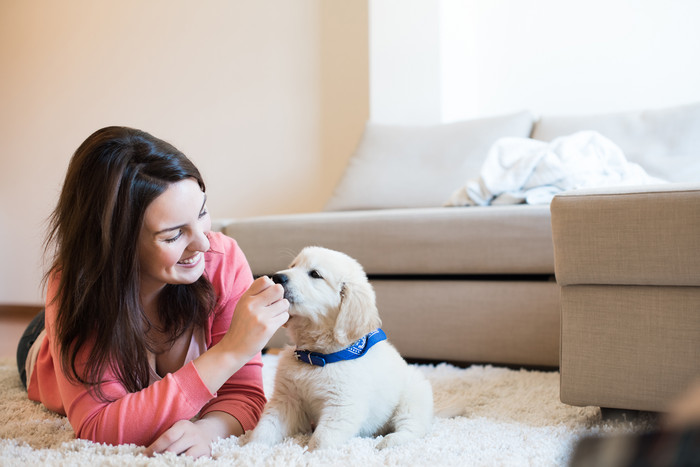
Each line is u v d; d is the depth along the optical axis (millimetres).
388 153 3066
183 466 1008
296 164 3820
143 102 4285
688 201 1279
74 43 4492
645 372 1334
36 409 1605
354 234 2234
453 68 3293
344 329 1226
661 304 1326
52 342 1228
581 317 1397
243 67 3945
